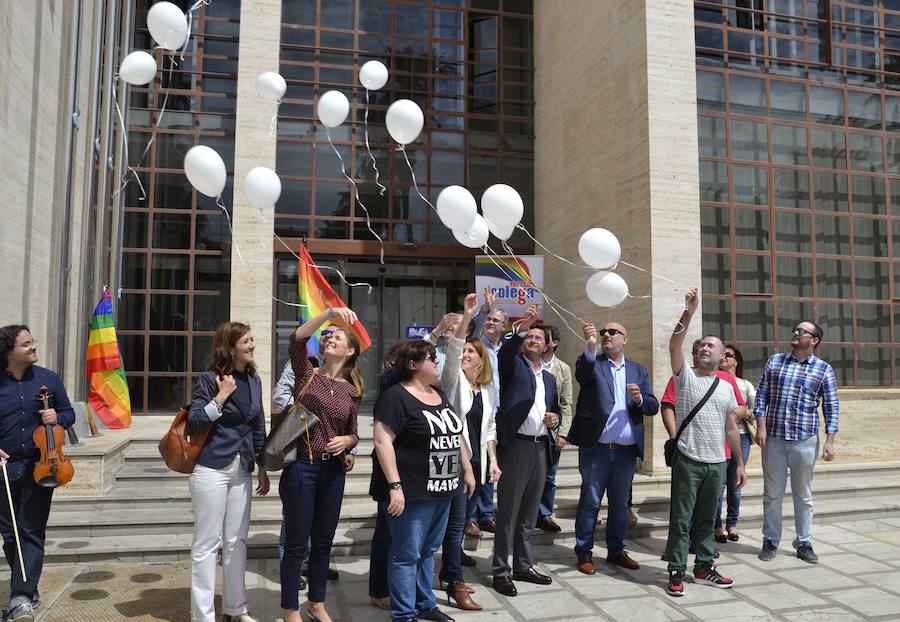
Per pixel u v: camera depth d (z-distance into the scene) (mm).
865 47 9367
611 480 5168
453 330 4500
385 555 4242
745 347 8391
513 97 10758
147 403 9070
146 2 9516
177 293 9273
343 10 10219
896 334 9078
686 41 7730
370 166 10156
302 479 3750
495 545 4648
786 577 5000
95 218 8734
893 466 7980
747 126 8703
